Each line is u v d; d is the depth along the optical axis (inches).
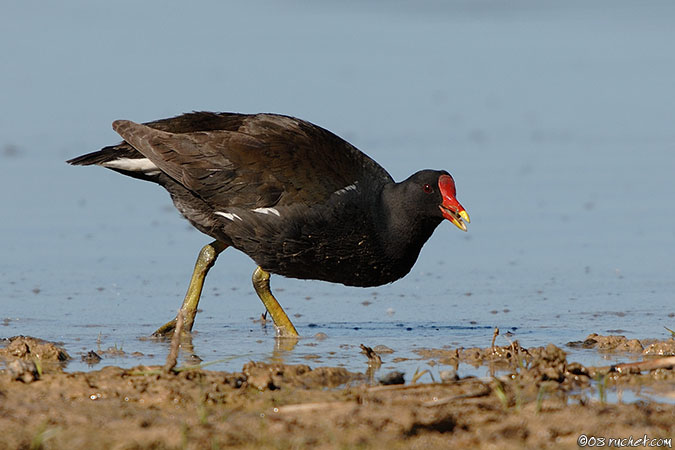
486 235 721.0
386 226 506.0
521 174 849.5
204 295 602.5
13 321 531.8
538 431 344.8
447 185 499.2
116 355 466.9
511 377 410.6
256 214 498.9
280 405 375.6
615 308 563.5
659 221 737.6
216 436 337.4
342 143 521.3
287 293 613.3
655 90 1106.1
